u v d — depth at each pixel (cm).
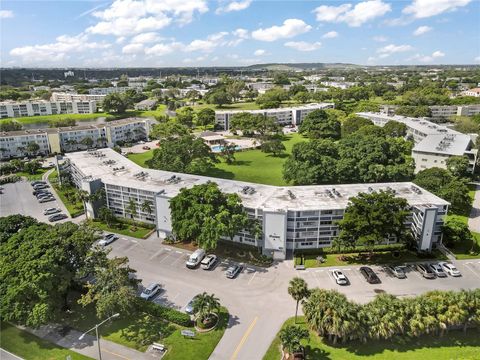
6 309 5666
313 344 5716
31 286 5691
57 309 6109
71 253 6625
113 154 13700
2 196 12988
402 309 5566
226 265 8075
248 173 14950
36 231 6881
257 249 8656
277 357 5475
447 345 5650
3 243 7200
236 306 6688
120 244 9069
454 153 13262
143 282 7444
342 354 5500
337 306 5503
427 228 8250
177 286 7319
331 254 8462
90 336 5997
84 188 10494
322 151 13925
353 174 12688
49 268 5925
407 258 8275
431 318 5491
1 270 6072
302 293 5753
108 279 6141
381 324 5425
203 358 5472
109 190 10469
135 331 6094
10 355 5628
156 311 6394
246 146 19912
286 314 6475
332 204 8625
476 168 14062
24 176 15288
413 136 18025
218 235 7569
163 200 9025
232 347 5691
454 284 7319
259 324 6209
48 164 17088
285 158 17338
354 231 7775
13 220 7850
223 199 8319
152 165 13825
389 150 13688
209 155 15238
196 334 5972
